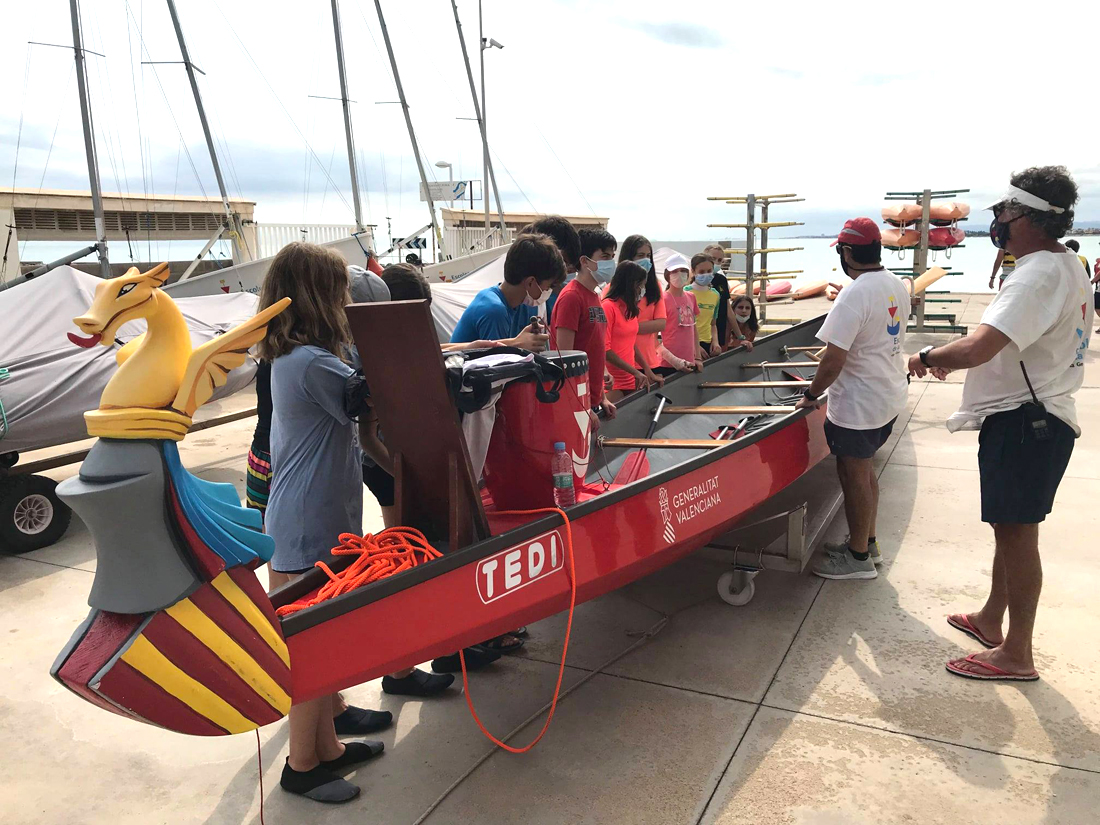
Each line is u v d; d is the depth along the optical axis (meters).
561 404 2.83
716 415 5.50
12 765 2.87
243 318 7.00
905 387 4.02
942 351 3.03
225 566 1.86
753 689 3.15
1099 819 2.36
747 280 11.98
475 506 2.53
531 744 2.82
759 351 6.90
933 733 2.81
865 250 3.80
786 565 3.72
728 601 3.89
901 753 2.71
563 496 2.81
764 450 3.91
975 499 5.32
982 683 3.13
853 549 4.11
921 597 3.91
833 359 3.82
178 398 1.76
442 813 2.50
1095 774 2.56
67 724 3.13
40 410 4.85
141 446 1.73
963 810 2.42
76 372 5.07
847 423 3.91
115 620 1.79
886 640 3.50
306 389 2.41
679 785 2.59
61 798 2.68
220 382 1.83
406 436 2.53
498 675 3.35
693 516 3.29
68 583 4.47
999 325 2.82
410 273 3.46
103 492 1.67
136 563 1.74
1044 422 2.90
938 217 12.97
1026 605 3.06
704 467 3.42
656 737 2.85
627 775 2.65
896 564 4.32
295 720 2.58
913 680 3.17
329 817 2.52
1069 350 2.93
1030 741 2.74
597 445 4.14
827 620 3.71
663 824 2.42
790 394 6.05
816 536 4.07
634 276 4.84
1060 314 2.86
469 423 2.89
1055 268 2.84
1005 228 2.97
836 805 2.46
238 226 14.70
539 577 2.59
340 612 2.09
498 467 2.96
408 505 2.63
